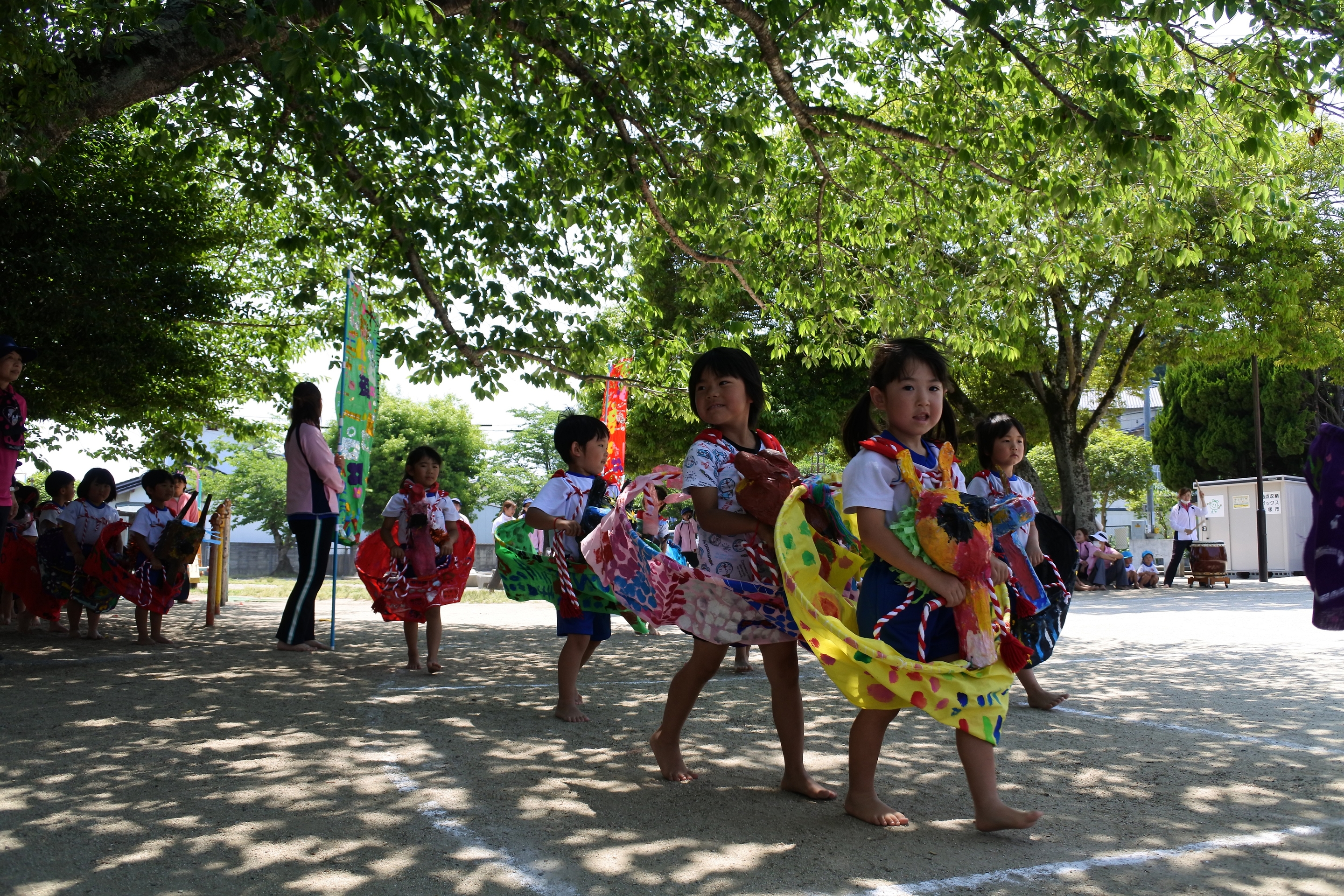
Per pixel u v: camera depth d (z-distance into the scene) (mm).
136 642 8156
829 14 7176
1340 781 3682
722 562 3555
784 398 19281
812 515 3342
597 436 5102
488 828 3035
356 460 7910
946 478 3125
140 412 13102
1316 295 17562
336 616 12367
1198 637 9000
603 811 3248
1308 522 23453
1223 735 4535
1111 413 26266
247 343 13898
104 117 5918
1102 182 8031
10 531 8617
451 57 6383
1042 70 7520
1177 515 19688
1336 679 6340
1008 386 21172
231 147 11000
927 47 8344
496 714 4996
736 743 4375
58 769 3721
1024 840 2949
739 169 7918
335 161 7609
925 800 3436
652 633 9461
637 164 7770
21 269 9562
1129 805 3350
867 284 9844
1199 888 2549
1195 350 18469
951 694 2953
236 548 38375
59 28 5895
